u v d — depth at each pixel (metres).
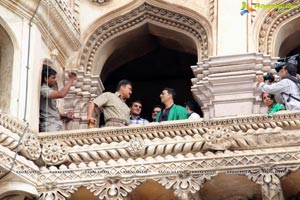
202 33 16.89
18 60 15.41
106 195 14.20
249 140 14.14
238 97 16.02
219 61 16.20
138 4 17.23
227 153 14.07
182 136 14.46
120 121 15.48
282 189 13.98
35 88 15.48
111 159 14.52
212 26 16.72
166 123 14.55
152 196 14.53
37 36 15.84
